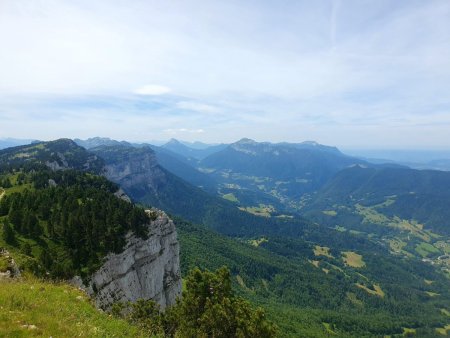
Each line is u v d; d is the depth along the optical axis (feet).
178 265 454.40
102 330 86.02
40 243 301.02
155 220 406.41
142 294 358.43
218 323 134.92
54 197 402.11
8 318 74.90
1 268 122.83
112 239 326.85
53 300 96.02
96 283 289.12
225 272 158.71
